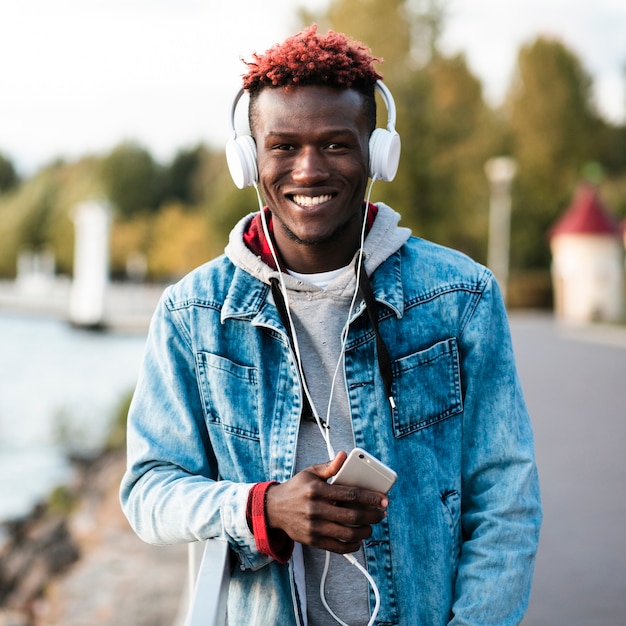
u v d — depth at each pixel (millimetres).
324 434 1529
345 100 1498
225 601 1370
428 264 1660
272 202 1558
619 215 39719
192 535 1497
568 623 3604
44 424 17469
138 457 1596
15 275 68625
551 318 28938
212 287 1649
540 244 38750
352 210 1550
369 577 1495
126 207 66438
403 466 1572
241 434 1591
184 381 1631
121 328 36781
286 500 1395
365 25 27453
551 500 5633
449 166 29531
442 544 1555
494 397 1627
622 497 5680
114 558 7363
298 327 1614
